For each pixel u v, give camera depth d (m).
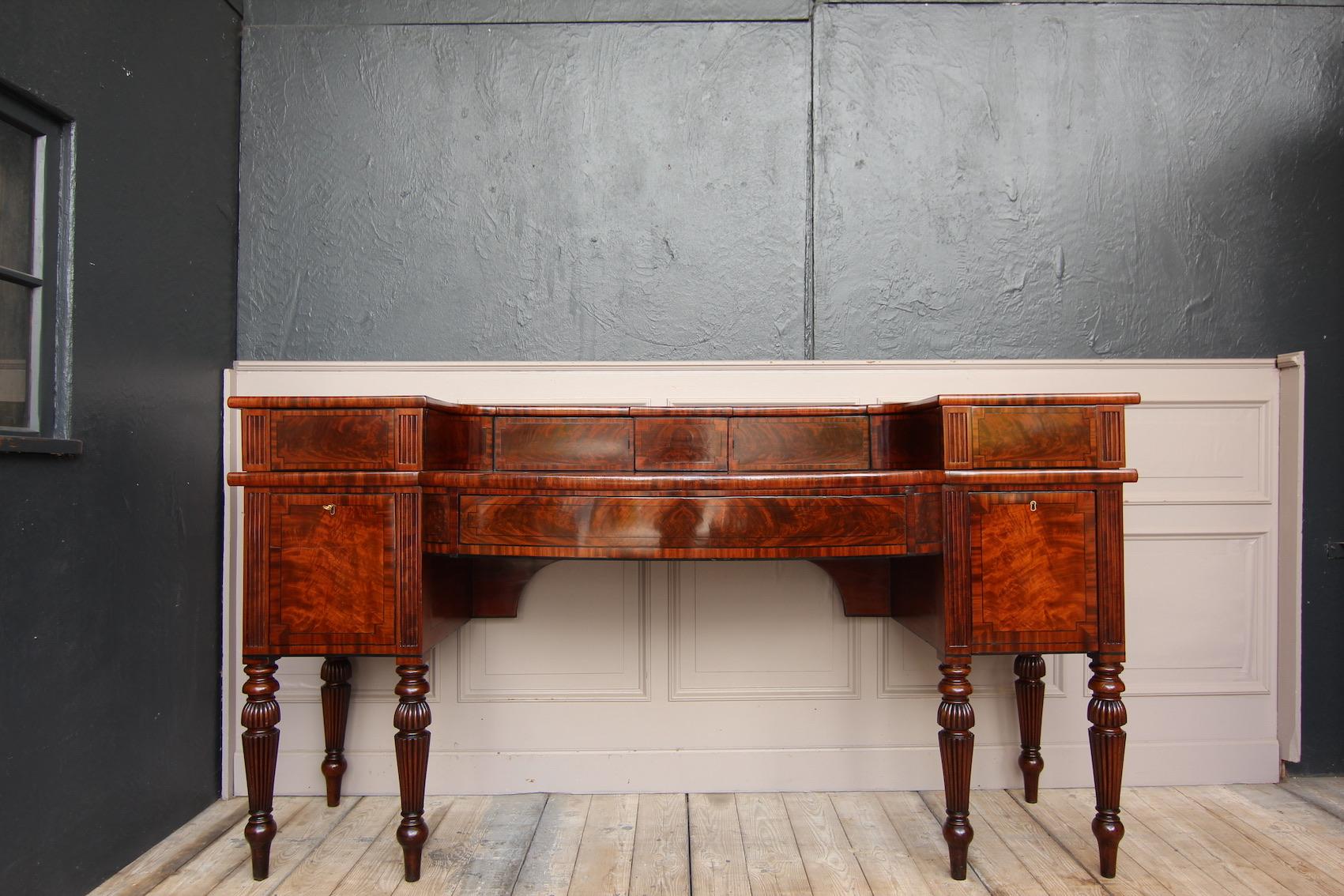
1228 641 2.12
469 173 2.14
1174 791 2.05
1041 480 1.55
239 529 2.05
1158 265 2.16
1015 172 2.16
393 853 1.73
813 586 2.09
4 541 1.37
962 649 1.55
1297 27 2.17
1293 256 2.16
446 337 2.13
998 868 1.65
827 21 2.16
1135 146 2.17
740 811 1.94
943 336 2.15
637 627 2.08
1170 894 1.55
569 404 2.05
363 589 1.57
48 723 1.46
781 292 2.15
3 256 1.44
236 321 2.11
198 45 1.96
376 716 2.05
